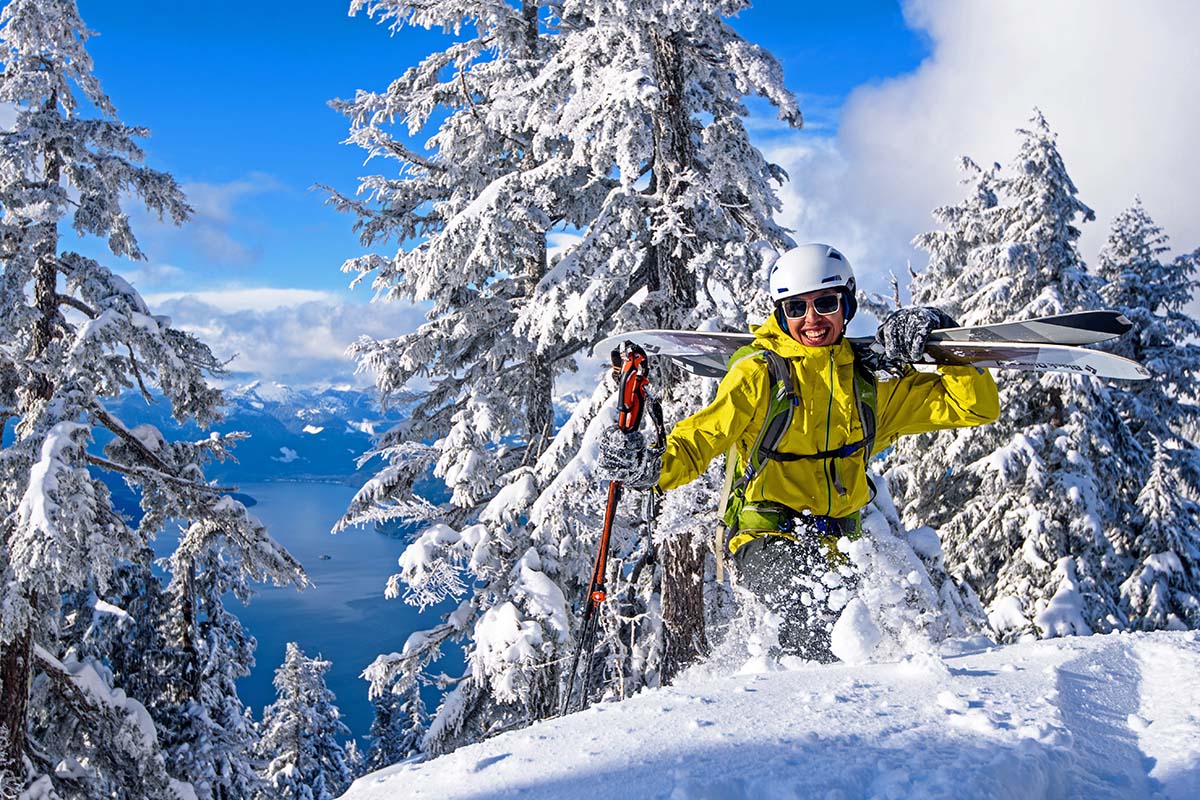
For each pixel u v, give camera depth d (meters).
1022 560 14.76
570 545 11.90
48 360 12.16
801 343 3.25
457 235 11.52
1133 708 2.36
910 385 3.38
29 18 12.10
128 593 17.47
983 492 15.42
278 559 13.76
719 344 3.99
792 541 3.27
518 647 10.94
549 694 11.39
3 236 12.04
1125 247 17.44
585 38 10.00
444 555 11.73
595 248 11.17
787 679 2.61
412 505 12.73
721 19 10.16
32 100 12.17
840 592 3.23
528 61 13.95
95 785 13.17
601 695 11.56
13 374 12.97
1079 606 13.88
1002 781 1.62
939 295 18.38
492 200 11.43
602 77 9.74
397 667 13.28
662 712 2.30
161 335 12.42
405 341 14.85
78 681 13.02
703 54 10.40
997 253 15.64
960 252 19.08
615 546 11.49
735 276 9.73
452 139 13.98
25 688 11.91
